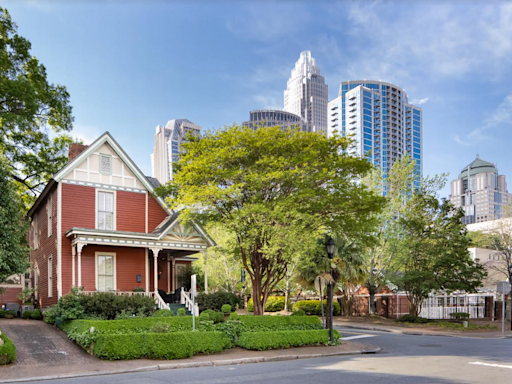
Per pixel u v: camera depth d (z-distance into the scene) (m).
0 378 12.16
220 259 40.12
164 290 27.48
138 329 17.62
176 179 21.56
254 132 21.14
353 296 39.81
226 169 20.58
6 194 18.20
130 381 11.51
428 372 12.69
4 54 27.77
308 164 20.47
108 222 25.02
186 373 12.97
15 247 18.09
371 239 22.78
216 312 22.12
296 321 21.36
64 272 23.12
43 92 30.48
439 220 33.84
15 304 27.67
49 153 34.12
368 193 20.66
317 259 26.91
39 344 16.91
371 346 20.23
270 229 19.94
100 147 25.31
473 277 32.72
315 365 14.56
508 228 38.28
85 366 14.02
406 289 34.12
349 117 172.62
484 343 22.38
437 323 32.62
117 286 24.42
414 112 185.75
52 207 24.95
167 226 24.78
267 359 16.31
